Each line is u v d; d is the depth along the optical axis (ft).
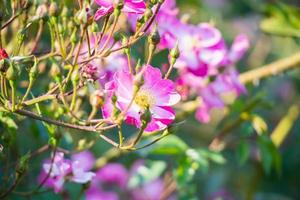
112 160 2.88
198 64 2.41
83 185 2.17
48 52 2.05
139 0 1.82
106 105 1.82
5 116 2.01
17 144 2.28
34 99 1.83
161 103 1.83
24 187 2.46
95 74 1.85
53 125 1.99
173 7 2.55
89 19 1.82
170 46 2.28
